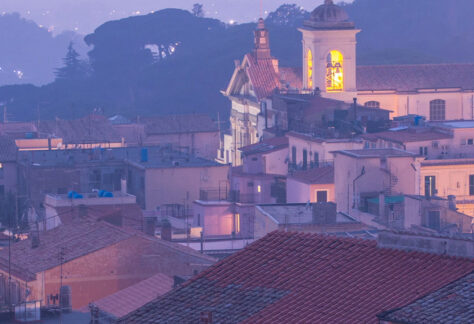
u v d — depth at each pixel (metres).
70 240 128.12
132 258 123.00
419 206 159.62
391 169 188.25
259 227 166.50
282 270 74.38
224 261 77.50
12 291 121.44
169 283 116.50
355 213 178.88
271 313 69.56
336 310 67.94
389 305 66.50
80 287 121.69
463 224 158.25
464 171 199.00
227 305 72.19
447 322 61.84
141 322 73.75
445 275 68.25
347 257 73.44
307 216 163.50
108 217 161.62
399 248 72.50
